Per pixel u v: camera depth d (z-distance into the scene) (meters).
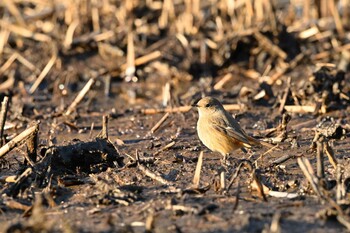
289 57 25.02
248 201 12.06
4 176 13.84
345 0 27.22
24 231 10.45
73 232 10.77
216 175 13.67
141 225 11.15
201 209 11.48
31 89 24.39
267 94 20.80
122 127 18.95
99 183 12.88
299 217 11.15
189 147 16.48
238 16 26.23
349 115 19.02
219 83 23.88
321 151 12.30
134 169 14.10
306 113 19.47
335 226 10.78
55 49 25.77
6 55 26.23
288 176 13.62
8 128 19.36
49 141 16.59
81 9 26.95
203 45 25.39
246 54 25.48
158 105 21.61
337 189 11.70
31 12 27.88
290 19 27.11
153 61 25.39
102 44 26.14
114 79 25.28
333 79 20.02
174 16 26.81
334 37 25.56
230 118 16.30
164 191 12.76
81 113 20.94
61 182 13.47
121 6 26.84
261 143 15.41
